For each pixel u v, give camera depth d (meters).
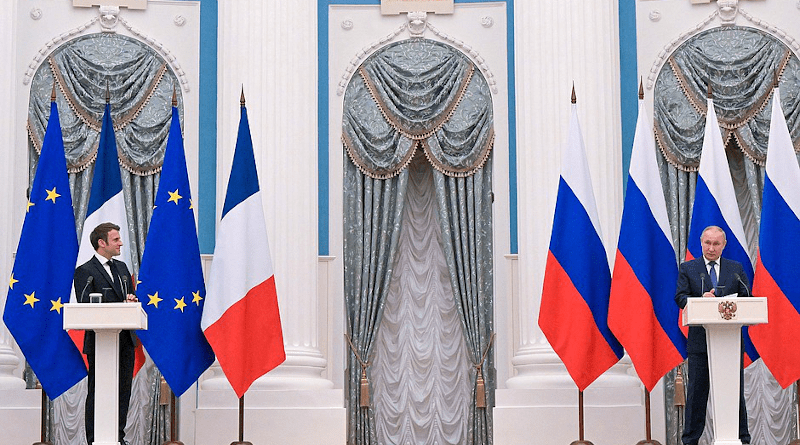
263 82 8.04
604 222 7.83
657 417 7.91
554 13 8.10
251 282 6.50
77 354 6.48
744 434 5.85
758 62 8.33
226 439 7.30
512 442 7.32
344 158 8.45
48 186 6.54
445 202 8.39
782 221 6.32
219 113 8.20
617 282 6.36
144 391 8.02
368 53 8.55
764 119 8.25
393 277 8.49
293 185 7.94
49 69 8.40
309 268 7.91
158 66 8.48
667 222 6.47
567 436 7.29
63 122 8.31
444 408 8.38
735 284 5.94
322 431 7.32
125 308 5.42
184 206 6.43
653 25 8.46
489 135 8.45
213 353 6.45
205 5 8.58
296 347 7.72
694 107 8.31
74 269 6.54
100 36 8.48
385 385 8.40
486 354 8.25
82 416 8.03
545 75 8.04
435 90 8.48
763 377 8.06
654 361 6.31
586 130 7.95
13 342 7.97
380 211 8.41
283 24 8.15
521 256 7.93
